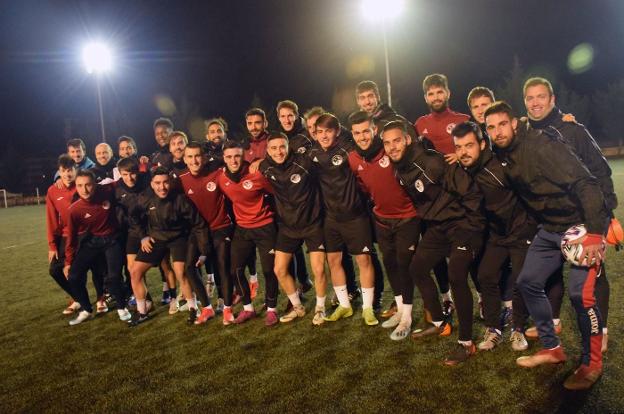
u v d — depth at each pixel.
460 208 3.48
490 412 2.72
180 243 4.74
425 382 3.12
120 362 3.94
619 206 9.52
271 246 4.54
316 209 4.35
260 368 3.57
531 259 3.16
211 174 4.63
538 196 3.03
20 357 4.25
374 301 4.63
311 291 5.55
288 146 4.19
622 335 3.46
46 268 8.21
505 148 3.07
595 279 2.89
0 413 3.26
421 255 3.73
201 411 3.04
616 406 2.65
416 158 3.58
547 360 3.17
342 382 3.23
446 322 3.92
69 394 3.45
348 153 4.09
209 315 4.78
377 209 4.10
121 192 5.00
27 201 30.69
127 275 5.62
